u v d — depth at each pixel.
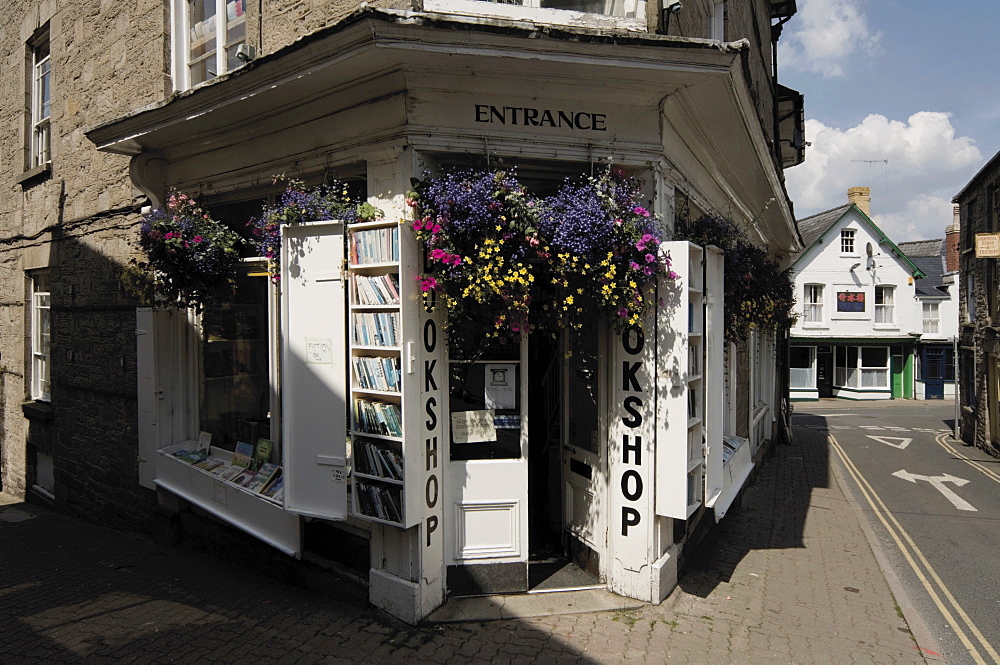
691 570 5.45
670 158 4.78
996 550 6.70
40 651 3.92
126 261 6.58
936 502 9.01
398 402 4.03
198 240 4.91
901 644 4.23
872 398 27.11
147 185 5.75
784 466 11.32
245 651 3.86
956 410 16.45
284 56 4.06
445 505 4.37
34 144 8.80
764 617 4.54
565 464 5.24
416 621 4.07
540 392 6.08
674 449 4.28
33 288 9.02
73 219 7.52
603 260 3.86
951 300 27.48
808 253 26.50
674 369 4.27
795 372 27.03
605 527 4.69
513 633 4.04
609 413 4.66
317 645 3.92
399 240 3.87
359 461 4.11
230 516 5.21
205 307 5.54
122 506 6.79
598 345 4.71
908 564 6.23
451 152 4.22
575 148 4.40
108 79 6.89
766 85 10.54
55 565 5.68
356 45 3.80
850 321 26.55
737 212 8.36
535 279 4.42
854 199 28.42
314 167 4.69
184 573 5.26
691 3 5.93
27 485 8.97
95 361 7.16
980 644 4.46
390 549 4.22
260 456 5.30
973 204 15.70
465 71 4.09
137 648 3.94
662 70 4.13
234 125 5.07
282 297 4.38
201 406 6.14
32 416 8.51
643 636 4.07
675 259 4.24
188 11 6.24
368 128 4.30
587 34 3.85
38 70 8.73
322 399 4.25
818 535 6.82
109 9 6.87
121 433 6.76
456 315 4.06
